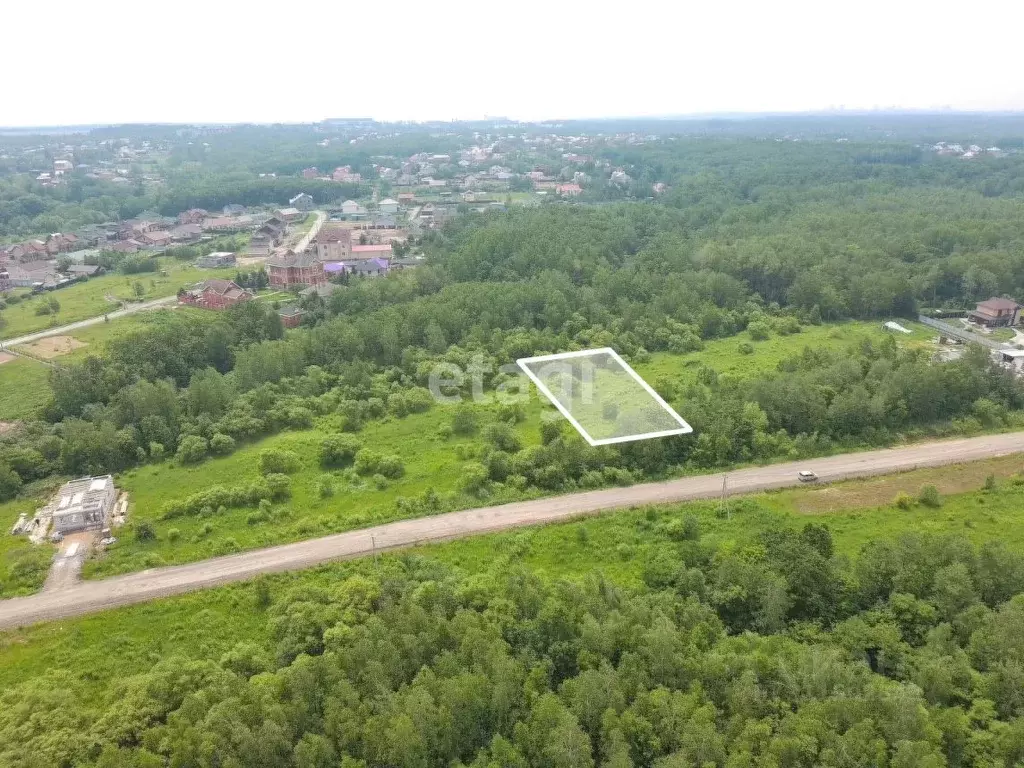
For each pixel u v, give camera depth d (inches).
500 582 2348.7
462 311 4840.1
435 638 1973.4
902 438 3373.5
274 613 2288.4
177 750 1658.5
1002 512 2773.1
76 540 2765.7
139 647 2197.3
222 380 3951.8
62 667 2117.4
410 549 2618.1
